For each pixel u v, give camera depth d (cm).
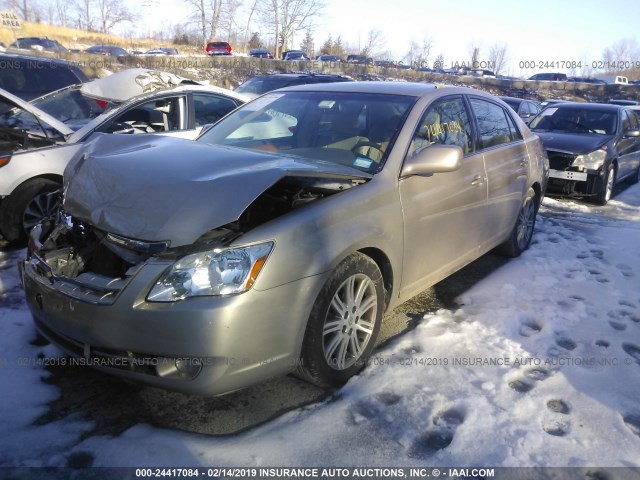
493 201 442
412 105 376
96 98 645
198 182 266
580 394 299
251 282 249
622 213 801
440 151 332
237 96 693
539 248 569
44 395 281
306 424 268
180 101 622
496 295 432
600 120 934
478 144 432
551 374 319
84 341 260
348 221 293
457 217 389
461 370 319
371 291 312
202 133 413
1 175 480
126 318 246
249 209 279
